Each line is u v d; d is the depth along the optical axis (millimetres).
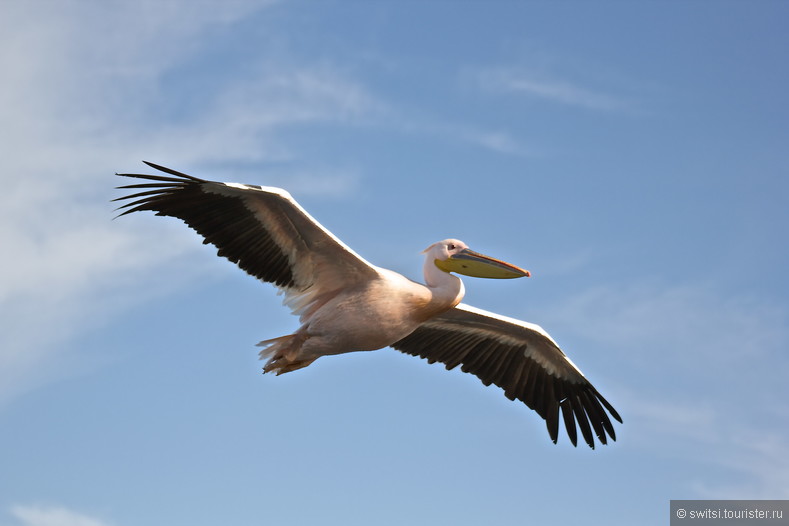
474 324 14867
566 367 15188
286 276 12602
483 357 15211
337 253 12305
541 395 15242
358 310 12438
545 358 15211
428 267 13266
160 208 12078
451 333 15016
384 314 12508
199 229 12219
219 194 11961
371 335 12609
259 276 12531
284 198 11672
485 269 13156
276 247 12406
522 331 14883
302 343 12602
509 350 15219
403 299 12602
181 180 11758
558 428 15062
